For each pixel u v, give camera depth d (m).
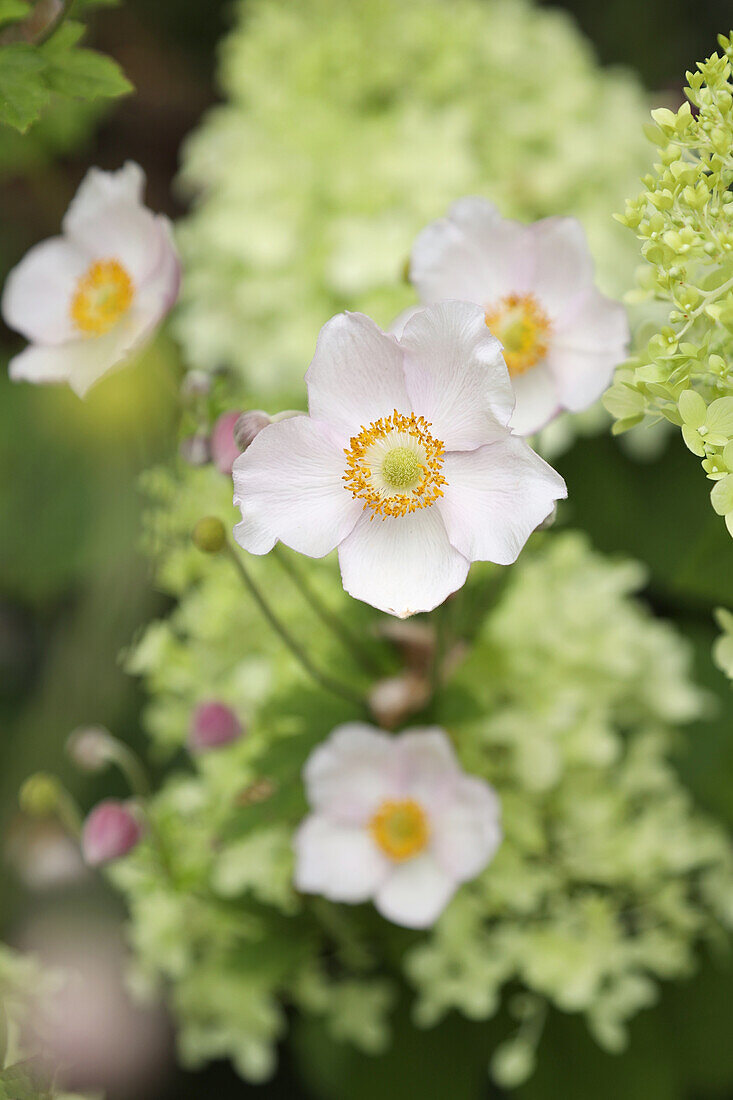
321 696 0.66
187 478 0.70
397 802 0.65
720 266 0.56
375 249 0.80
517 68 0.85
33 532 0.89
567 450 0.85
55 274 0.64
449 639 0.66
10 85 0.59
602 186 0.84
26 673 0.93
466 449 0.56
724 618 0.59
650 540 0.83
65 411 0.88
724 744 0.75
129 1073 0.81
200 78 1.19
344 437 0.57
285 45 0.87
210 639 0.71
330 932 0.71
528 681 0.70
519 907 0.69
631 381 0.57
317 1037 0.75
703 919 0.71
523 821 0.69
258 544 0.56
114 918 0.85
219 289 0.85
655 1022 0.73
